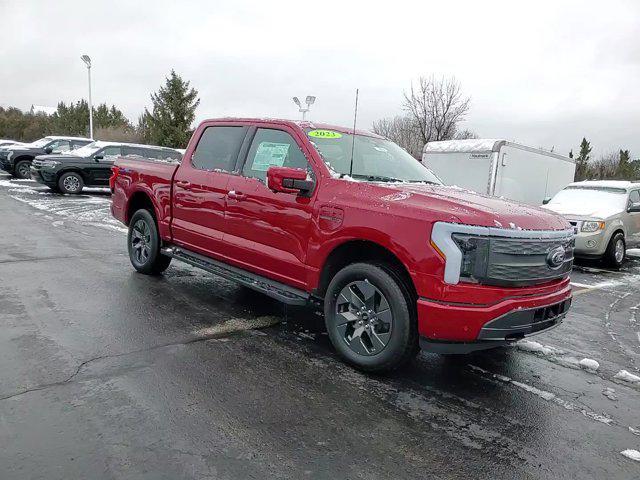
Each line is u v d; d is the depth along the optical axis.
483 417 3.23
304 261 4.09
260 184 4.52
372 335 3.68
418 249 3.31
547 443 2.96
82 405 2.97
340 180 3.97
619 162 48.84
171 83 35.12
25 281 5.68
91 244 8.31
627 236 10.48
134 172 6.28
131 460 2.48
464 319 3.23
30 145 22.30
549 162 14.24
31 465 2.39
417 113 27.83
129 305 5.00
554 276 3.69
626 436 3.11
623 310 6.57
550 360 4.40
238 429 2.84
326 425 2.96
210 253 5.13
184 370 3.57
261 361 3.83
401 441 2.85
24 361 3.53
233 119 5.20
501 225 3.33
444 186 4.56
